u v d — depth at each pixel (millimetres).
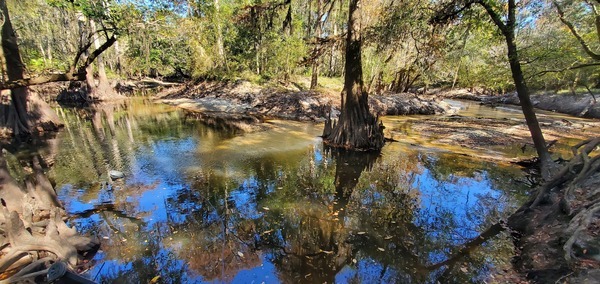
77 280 4164
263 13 14039
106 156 11086
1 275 4363
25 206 5402
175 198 7629
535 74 8945
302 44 25000
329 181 9156
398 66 25562
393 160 11211
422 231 6211
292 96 22047
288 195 8047
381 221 6660
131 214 6738
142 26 6965
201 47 28109
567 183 6039
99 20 6402
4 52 14133
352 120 12719
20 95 15031
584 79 17422
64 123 18047
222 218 6664
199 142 13242
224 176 9219
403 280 4711
